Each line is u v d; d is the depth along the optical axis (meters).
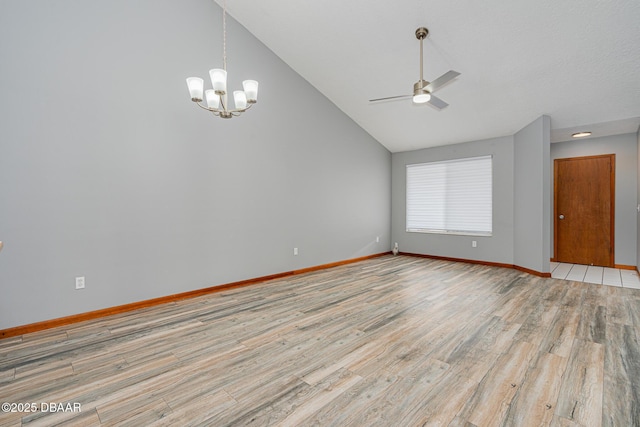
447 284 4.20
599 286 4.05
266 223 4.45
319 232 5.27
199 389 1.82
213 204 3.85
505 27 3.21
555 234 5.84
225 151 3.96
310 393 1.78
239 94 2.73
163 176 3.41
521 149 4.98
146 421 1.55
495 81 4.00
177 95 3.52
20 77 2.57
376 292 3.83
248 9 3.88
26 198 2.61
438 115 5.05
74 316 2.85
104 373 2.00
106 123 3.02
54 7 2.72
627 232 5.11
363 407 1.65
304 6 3.63
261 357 2.20
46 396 1.76
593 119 4.41
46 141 2.69
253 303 3.42
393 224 6.97
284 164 4.68
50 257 2.72
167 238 3.45
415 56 3.92
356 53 4.16
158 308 3.26
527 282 4.27
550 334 2.55
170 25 3.46
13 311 2.56
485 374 1.96
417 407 1.64
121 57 3.11
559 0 2.81
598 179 5.38
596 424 1.50
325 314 3.06
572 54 3.32
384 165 6.73
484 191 5.61
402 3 3.26
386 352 2.27
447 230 6.13
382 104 5.17
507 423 1.51
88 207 2.92
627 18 2.79
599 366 2.04
